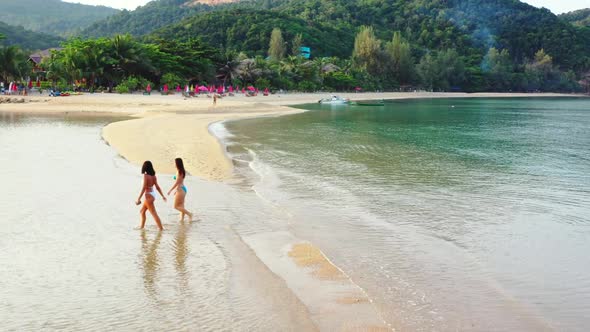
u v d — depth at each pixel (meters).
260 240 10.76
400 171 20.34
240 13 190.38
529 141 33.47
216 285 8.07
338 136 33.59
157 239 10.42
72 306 7.18
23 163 18.88
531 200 15.38
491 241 11.21
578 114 72.12
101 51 78.06
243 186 16.44
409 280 8.74
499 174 20.05
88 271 8.55
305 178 18.28
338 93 127.62
